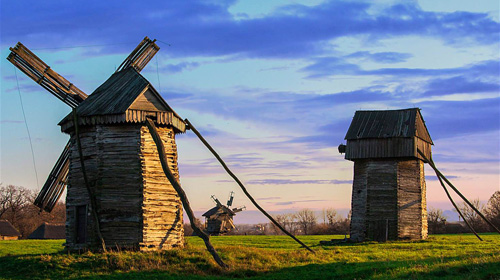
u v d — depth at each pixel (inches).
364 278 1184.2
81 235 1486.2
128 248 1419.8
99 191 1454.2
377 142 2380.7
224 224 4025.6
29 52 1567.4
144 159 1462.8
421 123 2490.2
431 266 1192.8
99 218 1446.9
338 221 5354.3
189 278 1210.0
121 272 1254.9
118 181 1455.5
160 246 1459.2
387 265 1295.5
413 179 2407.7
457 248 1872.5
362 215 2385.6
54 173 1749.5
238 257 1423.5
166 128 1547.7
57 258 1332.4
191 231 4249.5
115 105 1488.7
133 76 1601.9
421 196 2425.0
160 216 1472.7
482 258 1217.4
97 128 1481.3
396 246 1984.5
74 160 1528.1
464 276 1066.1
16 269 1289.4
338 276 1228.5
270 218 1600.6
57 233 4335.6
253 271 1288.1
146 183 1453.0
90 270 1263.5
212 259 1358.3
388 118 2470.5
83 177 1493.6
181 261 1342.3
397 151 2340.1
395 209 2333.9
